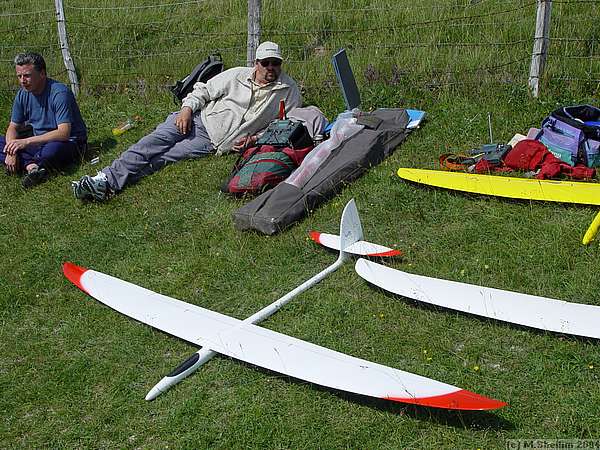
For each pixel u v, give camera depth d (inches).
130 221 200.4
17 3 407.5
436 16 305.1
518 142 206.5
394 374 120.2
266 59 226.5
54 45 348.5
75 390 135.3
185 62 308.3
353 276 161.3
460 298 144.9
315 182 196.1
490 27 287.3
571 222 172.1
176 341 146.2
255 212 183.5
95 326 154.0
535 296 143.4
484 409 108.3
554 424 115.0
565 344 132.0
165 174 226.8
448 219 182.4
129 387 134.3
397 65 275.7
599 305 143.0
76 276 170.6
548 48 262.1
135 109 285.6
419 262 165.2
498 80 253.4
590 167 199.5
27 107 239.0
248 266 171.2
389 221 184.7
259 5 264.5
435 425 116.7
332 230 183.2
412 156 218.5
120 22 356.5
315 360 128.3
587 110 213.5
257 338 137.8
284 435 118.4
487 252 164.6
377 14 316.8
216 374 134.3
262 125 233.1
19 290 170.2
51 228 201.5
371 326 143.5
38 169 229.1
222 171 223.1
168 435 121.6
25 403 133.4
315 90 272.4
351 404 123.3
